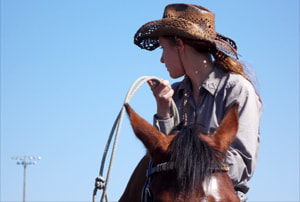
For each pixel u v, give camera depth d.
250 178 5.45
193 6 5.99
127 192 5.57
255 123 5.50
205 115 5.78
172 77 6.12
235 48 6.42
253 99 5.57
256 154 5.80
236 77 5.71
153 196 4.39
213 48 5.98
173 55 5.98
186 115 5.79
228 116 4.81
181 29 5.80
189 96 6.06
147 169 4.88
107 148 5.13
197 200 4.19
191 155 4.35
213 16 6.07
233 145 5.36
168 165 4.44
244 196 5.38
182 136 4.53
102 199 4.86
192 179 4.27
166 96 5.50
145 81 5.30
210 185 4.27
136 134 4.63
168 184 4.34
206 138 4.63
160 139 4.62
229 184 4.40
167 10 6.11
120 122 4.86
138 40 6.36
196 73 5.95
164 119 5.51
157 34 6.01
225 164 4.53
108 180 4.81
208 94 5.80
